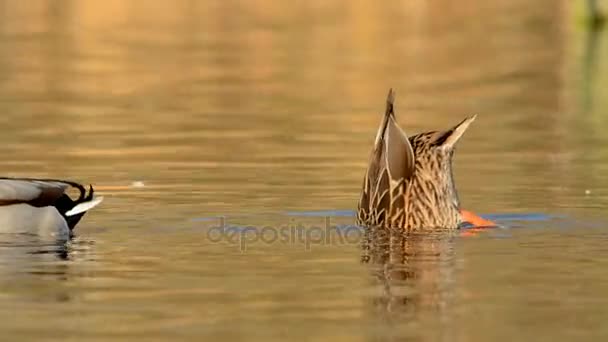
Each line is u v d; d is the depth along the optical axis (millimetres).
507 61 32188
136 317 9312
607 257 11344
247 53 33469
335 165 17234
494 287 10234
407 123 22328
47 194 12711
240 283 10406
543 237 12312
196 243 12125
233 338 8742
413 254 11562
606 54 33719
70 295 10008
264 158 17906
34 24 39625
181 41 36000
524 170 16828
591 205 14109
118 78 28625
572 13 42812
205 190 15188
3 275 10727
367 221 13188
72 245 12062
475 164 17438
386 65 31297
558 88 27094
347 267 11016
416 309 9539
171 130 21094
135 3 45438
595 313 9383
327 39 36750
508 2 46938
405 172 12852
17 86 27141
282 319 9250
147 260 11344
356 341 8664
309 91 26594
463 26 40344
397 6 45438
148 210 13867
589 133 20578
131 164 17391
